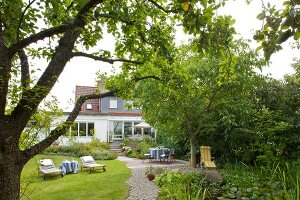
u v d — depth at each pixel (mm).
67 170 14992
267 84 13562
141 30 5645
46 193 9570
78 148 23188
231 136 13180
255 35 2271
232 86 11617
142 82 11250
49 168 14469
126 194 9148
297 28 1917
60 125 4301
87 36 5547
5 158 3480
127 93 6078
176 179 9602
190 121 13156
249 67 11328
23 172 7648
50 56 5316
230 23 3541
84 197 8883
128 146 26859
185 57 11984
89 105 33094
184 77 7262
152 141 25578
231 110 12586
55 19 5234
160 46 6012
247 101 12562
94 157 22047
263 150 11258
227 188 7879
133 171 14062
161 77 6629
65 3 5129
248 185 7680
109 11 5188
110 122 31781
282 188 6699
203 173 9977
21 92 3693
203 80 11844
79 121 30344
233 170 11555
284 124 10461
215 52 3656
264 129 11531
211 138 15219
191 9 3135
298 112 12500
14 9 4426
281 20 2070
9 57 3619
